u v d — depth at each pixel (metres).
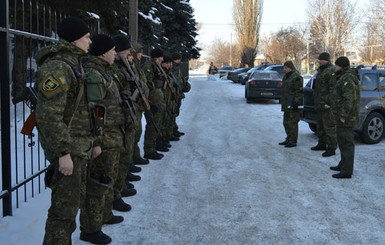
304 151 7.36
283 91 7.71
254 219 4.06
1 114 3.56
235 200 4.63
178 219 4.04
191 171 5.90
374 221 4.05
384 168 6.15
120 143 3.52
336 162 6.52
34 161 5.62
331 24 32.62
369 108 7.84
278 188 5.11
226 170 5.97
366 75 8.01
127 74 4.02
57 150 2.39
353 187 5.19
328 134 6.91
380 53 29.12
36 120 2.40
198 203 4.52
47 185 2.61
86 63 3.07
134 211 4.24
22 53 3.98
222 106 15.39
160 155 6.66
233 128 10.09
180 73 8.22
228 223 3.95
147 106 4.72
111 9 9.85
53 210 2.60
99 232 3.41
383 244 3.52
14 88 4.21
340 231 3.79
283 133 9.38
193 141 8.32
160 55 6.25
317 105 7.09
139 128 5.55
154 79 6.20
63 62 2.49
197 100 17.73
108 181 3.18
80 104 2.64
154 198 4.67
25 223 3.52
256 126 10.44
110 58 3.19
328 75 6.82
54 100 2.38
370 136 7.98
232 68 44.75
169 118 7.58
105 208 3.76
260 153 7.19
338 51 32.50
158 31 16.78
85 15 8.21
